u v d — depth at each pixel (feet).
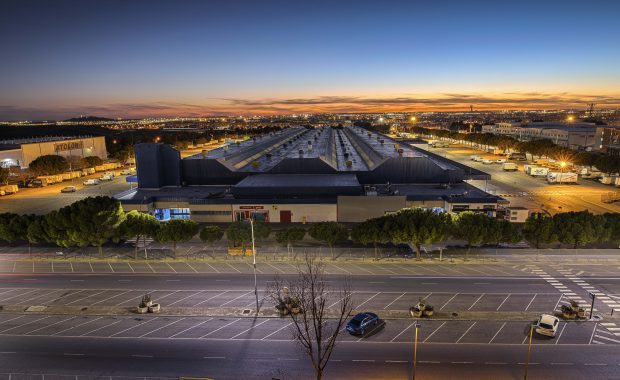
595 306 154.81
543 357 122.83
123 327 142.61
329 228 207.92
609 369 116.98
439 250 219.00
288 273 188.75
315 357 123.75
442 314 149.38
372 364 119.96
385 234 198.90
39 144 517.14
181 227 210.59
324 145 432.66
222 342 132.57
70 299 164.66
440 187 293.43
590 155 440.04
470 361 121.19
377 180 305.73
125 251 223.71
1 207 329.93
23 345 131.85
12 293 170.81
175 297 165.37
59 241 207.10
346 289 170.50
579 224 201.16
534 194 353.92
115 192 389.19
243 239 208.44
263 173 310.24
